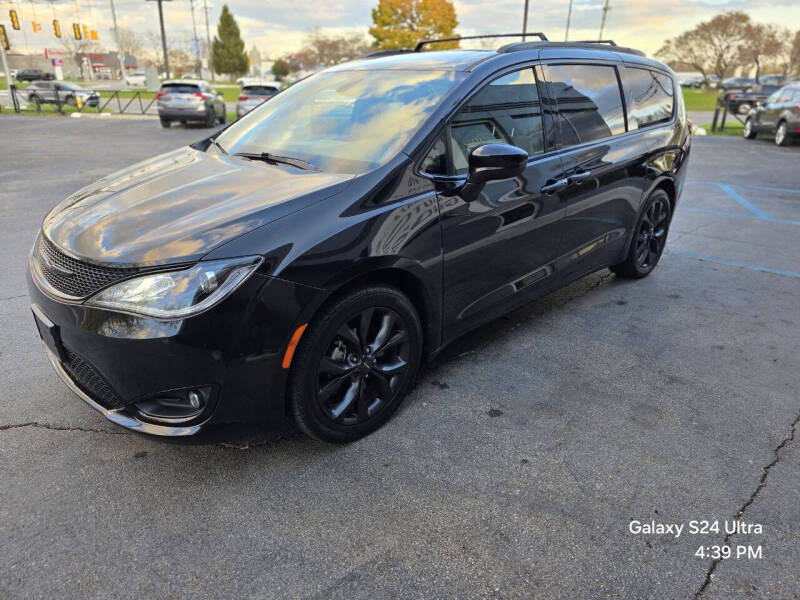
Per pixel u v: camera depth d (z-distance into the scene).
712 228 6.38
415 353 2.77
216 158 3.03
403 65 3.26
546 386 3.11
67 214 2.52
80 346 2.15
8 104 26.20
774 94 15.07
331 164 2.69
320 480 2.37
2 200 7.15
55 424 2.69
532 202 3.14
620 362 3.38
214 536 2.08
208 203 2.38
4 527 2.09
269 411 2.27
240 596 1.84
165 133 16.16
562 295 4.41
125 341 2.04
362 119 2.93
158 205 2.41
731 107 23.39
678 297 4.38
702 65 54.56
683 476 2.42
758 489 2.35
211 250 2.06
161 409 2.18
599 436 2.68
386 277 2.57
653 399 3.00
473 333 3.74
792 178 9.59
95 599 1.83
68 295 2.14
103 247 2.15
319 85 3.42
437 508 2.23
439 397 2.99
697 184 9.00
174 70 79.12
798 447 2.62
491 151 2.52
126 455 2.50
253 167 2.79
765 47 50.66
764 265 5.15
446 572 1.94
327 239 2.26
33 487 2.29
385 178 2.51
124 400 2.16
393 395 2.72
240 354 2.11
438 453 2.55
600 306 4.19
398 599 1.84
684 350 3.54
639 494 2.31
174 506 2.22
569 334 3.73
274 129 3.19
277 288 2.13
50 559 1.97
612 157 3.76
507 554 2.02
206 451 2.54
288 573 1.93
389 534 2.10
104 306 2.05
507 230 3.02
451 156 2.76
